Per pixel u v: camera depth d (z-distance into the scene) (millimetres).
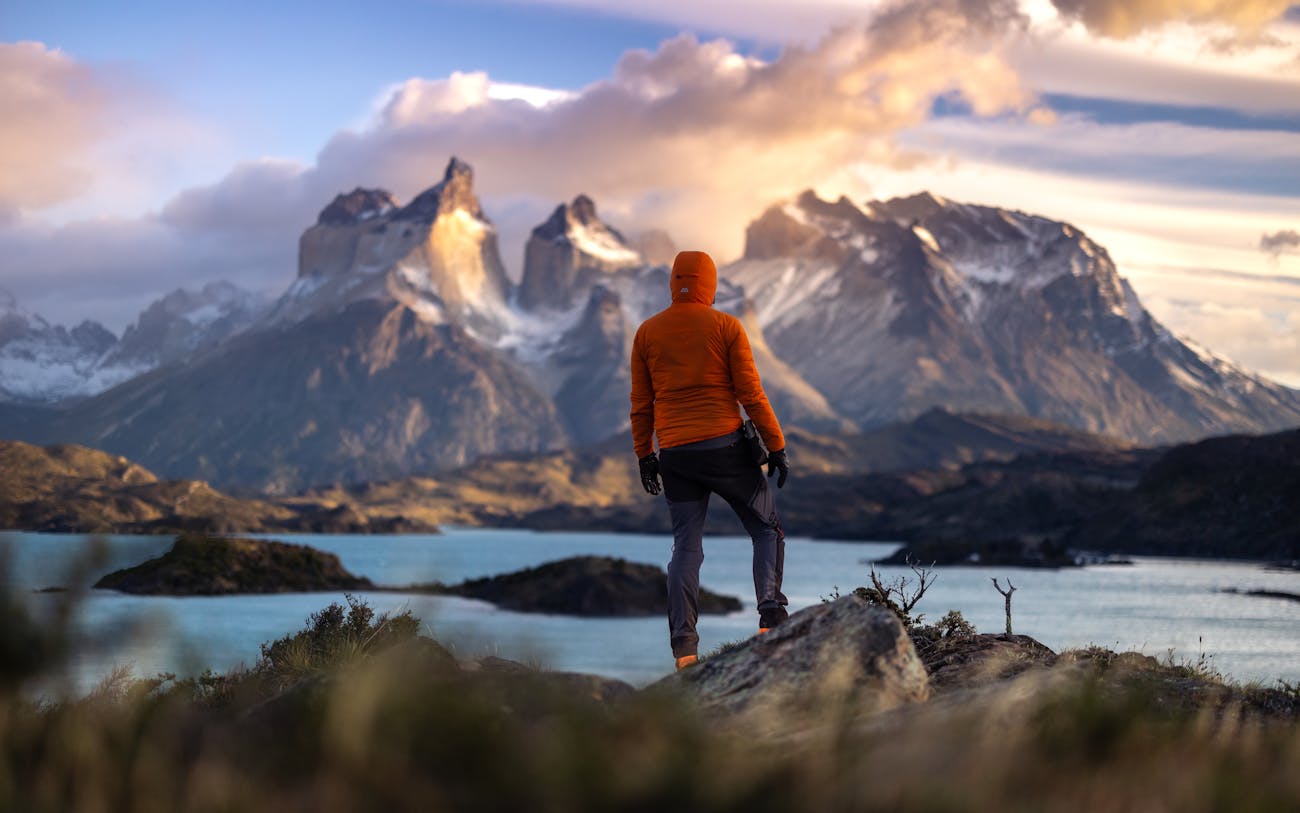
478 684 4309
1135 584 179500
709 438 7168
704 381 7203
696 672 4906
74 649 3238
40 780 3037
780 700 4395
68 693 3297
